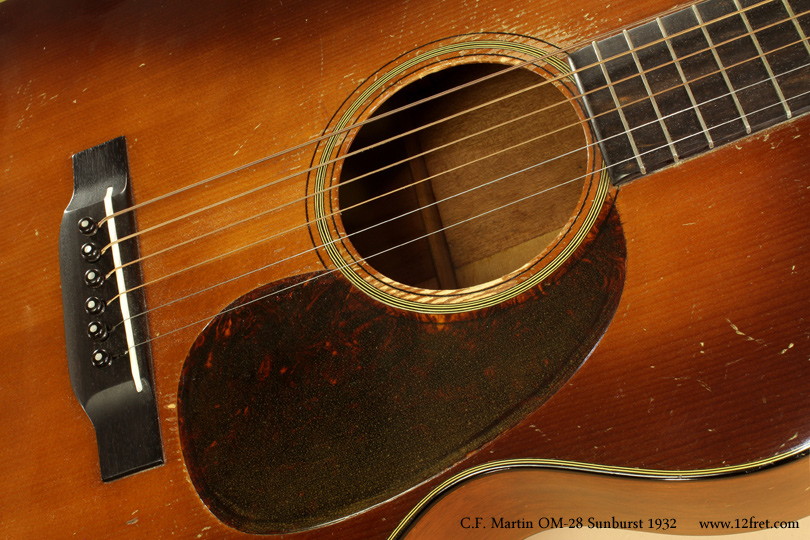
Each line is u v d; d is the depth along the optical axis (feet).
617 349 1.87
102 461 1.92
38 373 1.97
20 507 1.94
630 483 1.86
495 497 1.93
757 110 1.86
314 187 1.98
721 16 1.89
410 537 1.89
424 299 1.93
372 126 2.16
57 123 2.06
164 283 1.97
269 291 1.96
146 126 2.04
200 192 2.00
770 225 1.86
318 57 2.02
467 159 2.22
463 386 1.90
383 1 2.02
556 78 1.95
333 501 1.90
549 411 1.88
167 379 1.94
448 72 2.21
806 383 1.82
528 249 2.18
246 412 1.93
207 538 1.90
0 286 2.01
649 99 1.89
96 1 2.10
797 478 1.85
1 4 2.12
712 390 1.84
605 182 1.91
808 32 1.86
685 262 1.87
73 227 1.99
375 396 1.91
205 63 2.05
